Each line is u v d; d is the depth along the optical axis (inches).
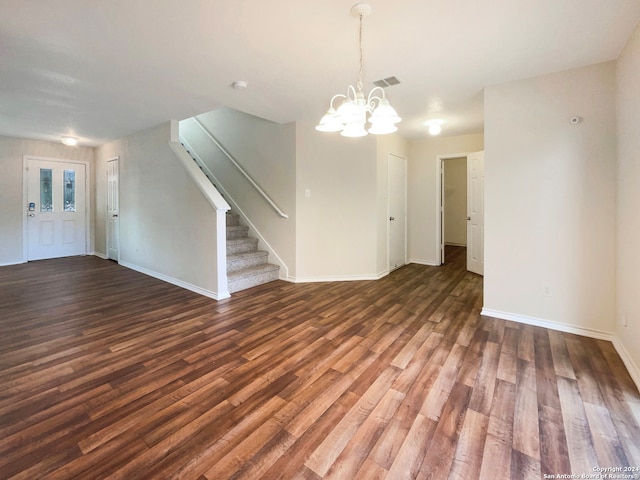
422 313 124.6
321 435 59.9
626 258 87.0
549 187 106.3
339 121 73.0
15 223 212.2
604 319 100.0
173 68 99.0
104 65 96.9
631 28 78.1
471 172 194.4
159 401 70.1
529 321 112.7
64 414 65.4
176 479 50.3
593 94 97.9
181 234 161.6
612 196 96.9
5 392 72.9
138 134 188.2
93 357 89.6
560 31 79.0
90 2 66.6
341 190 172.2
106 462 53.5
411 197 223.6
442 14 71.8
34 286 162.1
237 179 195.0
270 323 114.5
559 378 78.4
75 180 238.7
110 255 231.9
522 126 109.3
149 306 132.5
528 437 59.1
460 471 51.8
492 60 94.5
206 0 66.4
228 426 62.3
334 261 174.6
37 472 51.3
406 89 116.9
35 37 80.7
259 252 179.6
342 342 99.1
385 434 60.1
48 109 142.0
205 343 98.6
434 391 73.5
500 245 116.3
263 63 95.7
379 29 77.8
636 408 66.8
